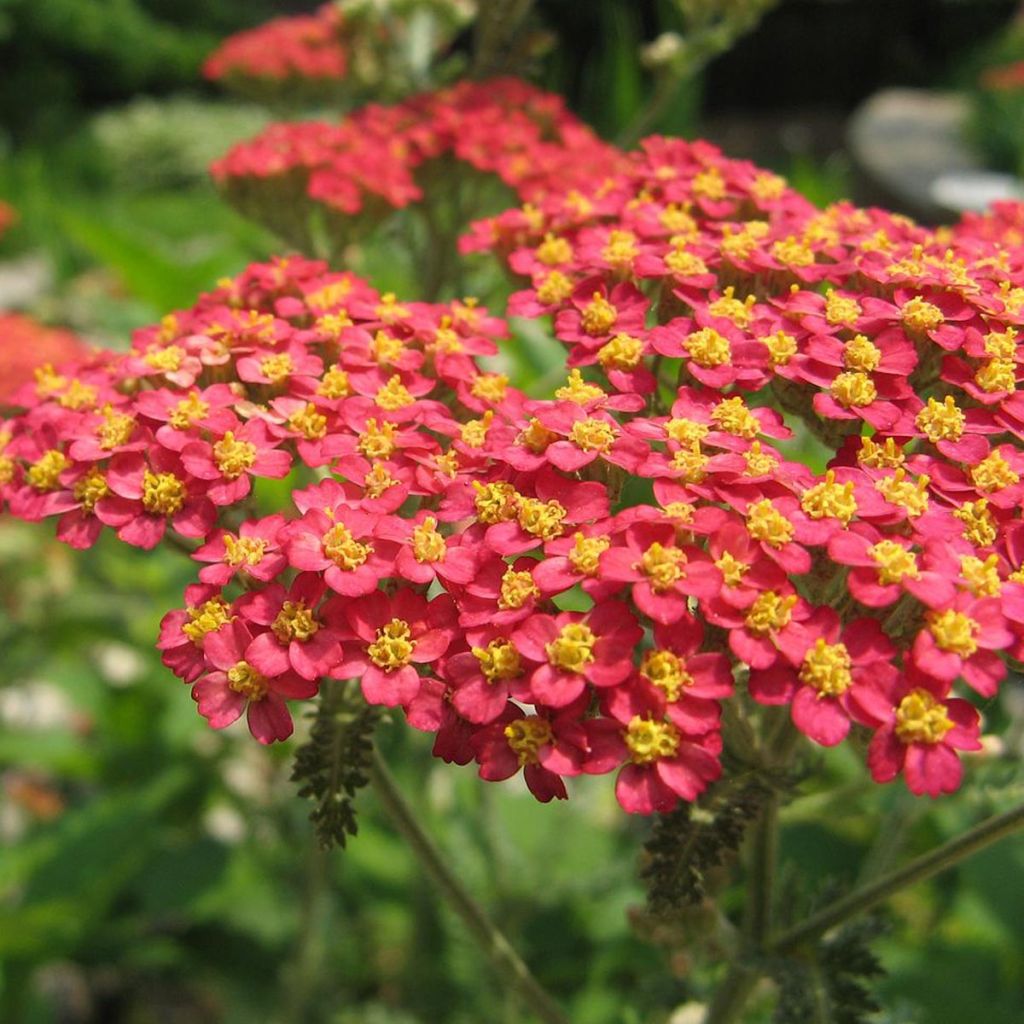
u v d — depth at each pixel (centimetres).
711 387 12
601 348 13
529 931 20
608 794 23
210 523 12
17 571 25
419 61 22
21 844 22
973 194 73
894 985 17
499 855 20
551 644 10
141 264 20
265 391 13
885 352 12
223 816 27
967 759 15
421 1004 21
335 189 17
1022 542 11
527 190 17
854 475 11
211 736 23
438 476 12
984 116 80
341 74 25
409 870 21
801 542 11
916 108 95
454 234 18
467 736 10
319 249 19
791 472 11
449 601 11
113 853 21
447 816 21
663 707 10
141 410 12
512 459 11
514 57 21
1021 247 14
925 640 10
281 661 11
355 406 12
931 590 10
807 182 22
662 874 11
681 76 21
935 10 113
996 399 12
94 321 34
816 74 114
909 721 10
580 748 10
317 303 14
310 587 11
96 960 22
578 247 14
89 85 103
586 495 11
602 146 18
